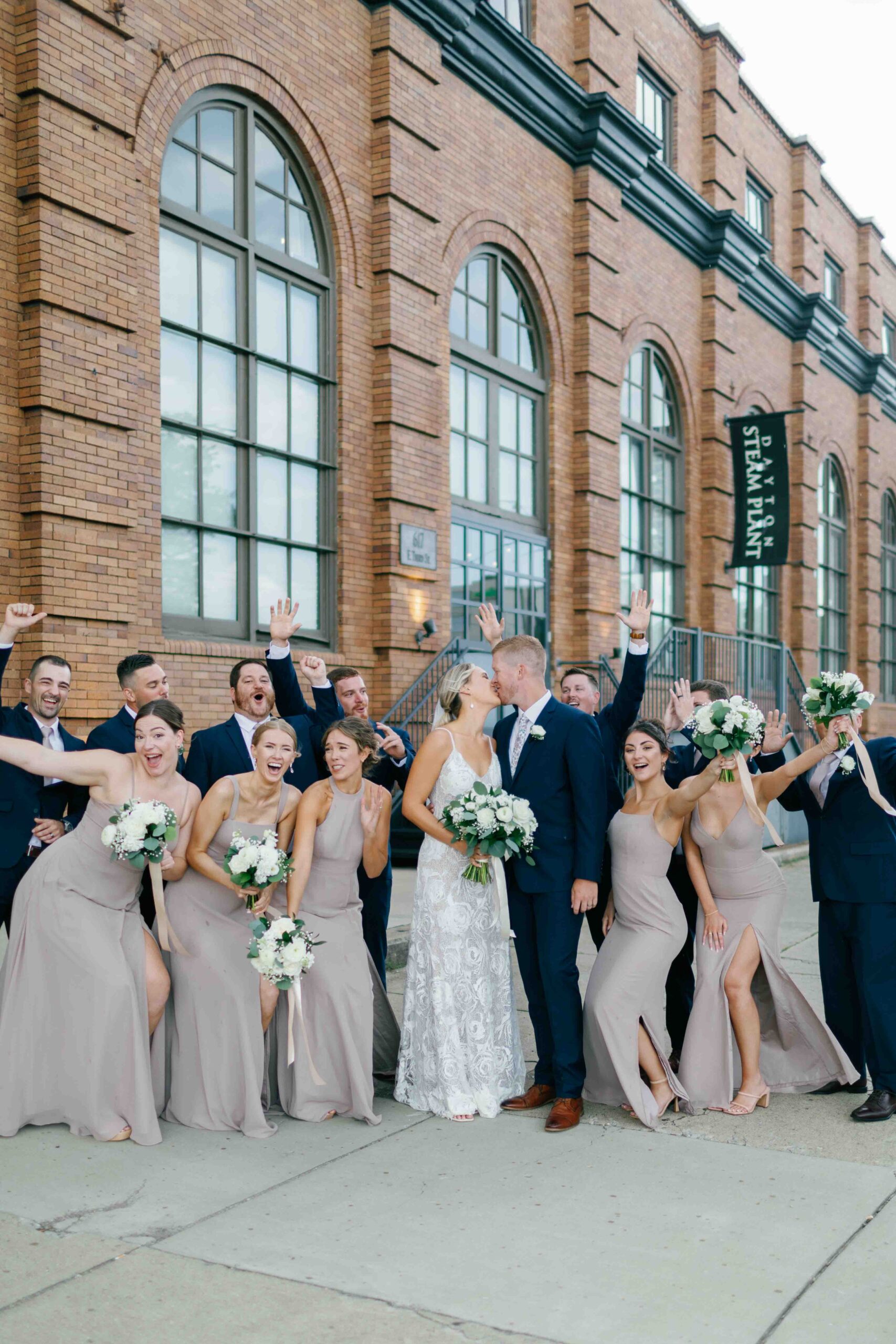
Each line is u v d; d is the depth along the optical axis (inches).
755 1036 193.3
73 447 316.8
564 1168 165.8
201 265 381.7
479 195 501.4
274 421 411.5
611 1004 187.8
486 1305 124.0
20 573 311.0
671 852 196.2
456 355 500.4
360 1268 132.6
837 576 947.3
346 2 429.7
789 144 829.8
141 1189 155.9
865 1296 125.8
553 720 198.4
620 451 623.5
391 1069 212.1
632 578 637.3
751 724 185.8
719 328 701.9
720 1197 154.3
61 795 211.5
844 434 940.0
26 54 308.5
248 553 398.9
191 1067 183.6
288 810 196.9
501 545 528.7
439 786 199.3
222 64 376.8
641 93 641.6
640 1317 121.2
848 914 196.5
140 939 182.4
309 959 170.7
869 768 188.1
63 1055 177.6
